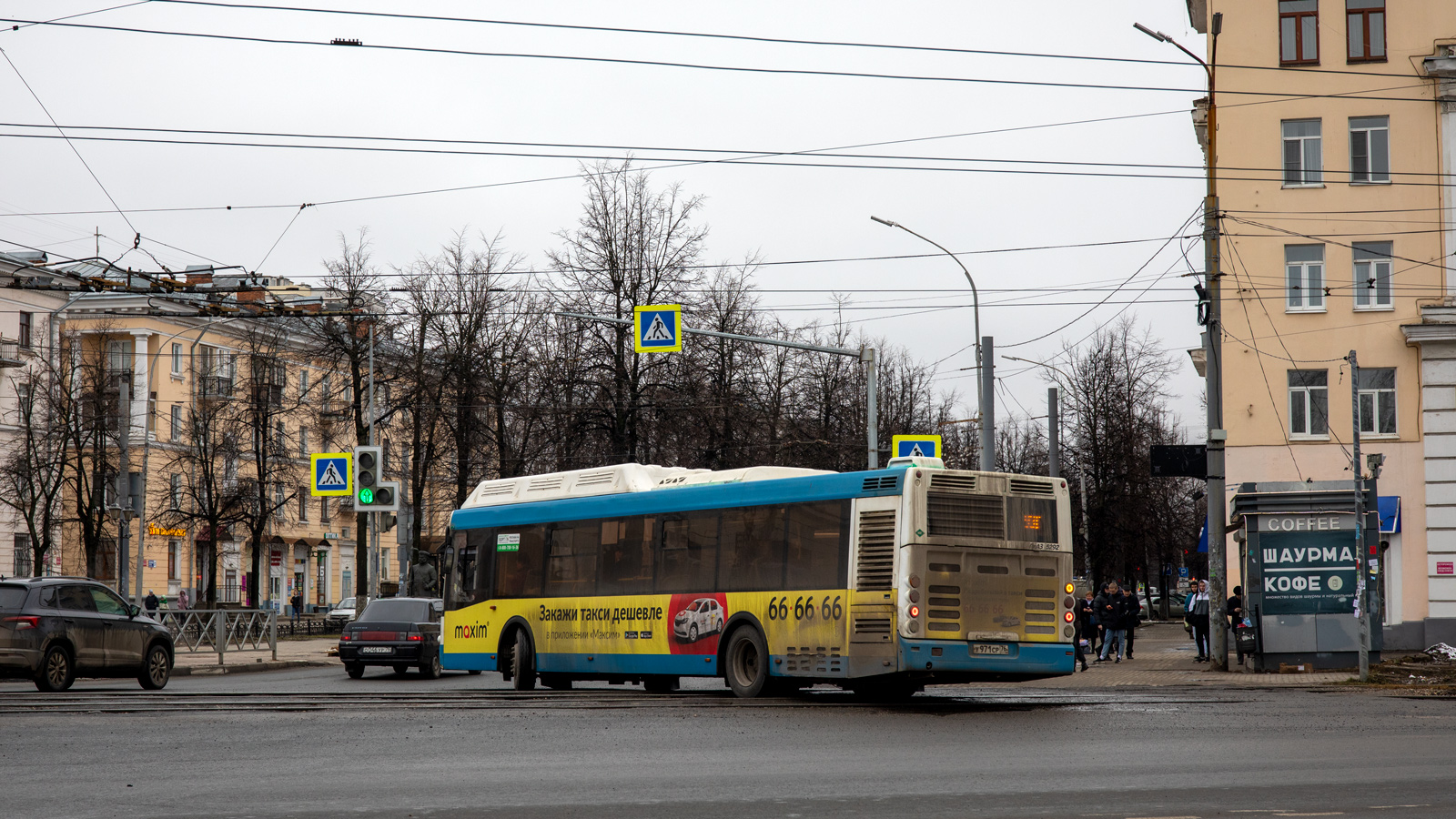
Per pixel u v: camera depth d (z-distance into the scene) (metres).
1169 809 8.71
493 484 25.11
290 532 79.56
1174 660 32.81
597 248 44.03
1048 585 18.97
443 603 25.28
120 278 32.38
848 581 18.70
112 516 57.75
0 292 62.19
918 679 18.61
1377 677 23.66
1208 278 27.61
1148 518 61.97
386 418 50.41
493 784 9.97
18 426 59.06
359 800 9.17
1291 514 26.06
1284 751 12.19
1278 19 36.78
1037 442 67.75
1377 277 36.25
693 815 8.51
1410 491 35.66
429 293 48.34
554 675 24.30
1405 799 9.16
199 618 36.88
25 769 10.82
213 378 59.91
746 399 44.69
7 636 20.84
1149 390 63.09
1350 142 36.38
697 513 21.06
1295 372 36.59
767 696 20.25
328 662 36.09
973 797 9.31
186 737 13.23
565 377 43.62
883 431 50.62
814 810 8.73
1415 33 35.94
